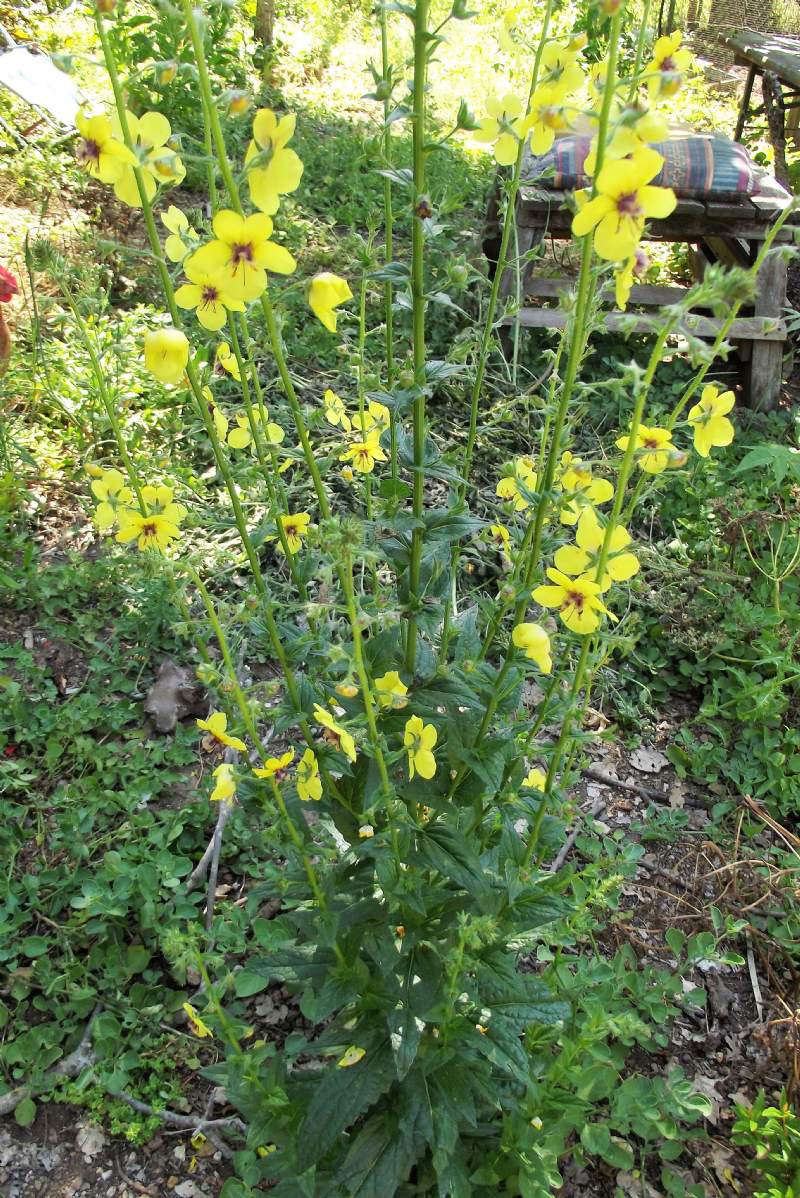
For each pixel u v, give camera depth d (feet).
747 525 13.67
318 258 17.35
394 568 6.55
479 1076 6.63
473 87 20.44
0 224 16.85
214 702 11.24
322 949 6.64
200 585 5.65
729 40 27.09
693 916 10.37
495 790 6.37
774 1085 8.97
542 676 7.02
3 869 9.61
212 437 5.49
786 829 11.30
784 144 23.43
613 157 4.45
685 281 21.07
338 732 5.32
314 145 23.12
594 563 5.49
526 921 6.58
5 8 23.97
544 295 17.24
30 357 14.23
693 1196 8.04
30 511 13.37
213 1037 8.85
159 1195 7.91
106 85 18.38
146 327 15.35
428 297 5.34
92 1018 8.80
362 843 6.07
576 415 7.11
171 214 5.48
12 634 11.99
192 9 4.55
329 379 15.43
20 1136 8.19
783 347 18.58
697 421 5.90
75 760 10.71
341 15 29.84
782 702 11.83
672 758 11.96
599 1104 8.73
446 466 5.79
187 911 9.36
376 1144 6.78
